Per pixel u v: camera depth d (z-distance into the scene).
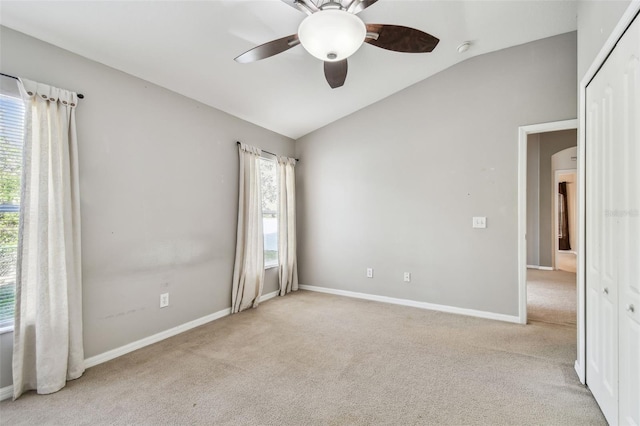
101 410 1.78
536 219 6.42
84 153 2.28
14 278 2.00
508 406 1.79
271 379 2.11
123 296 2.53
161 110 2.84
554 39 2.98
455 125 3.48
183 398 1.89
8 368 1.93
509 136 3.19
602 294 1.74
